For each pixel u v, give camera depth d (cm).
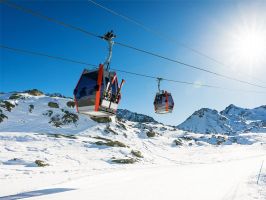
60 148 5256
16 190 1920
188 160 6325
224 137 13775
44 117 8706
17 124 8025
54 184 2178
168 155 7288
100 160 4716
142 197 1662
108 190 1872
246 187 2000
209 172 3059
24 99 9656
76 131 8312
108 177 2631
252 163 4456
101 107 1678
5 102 8944
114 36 1598
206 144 10419
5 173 2823
